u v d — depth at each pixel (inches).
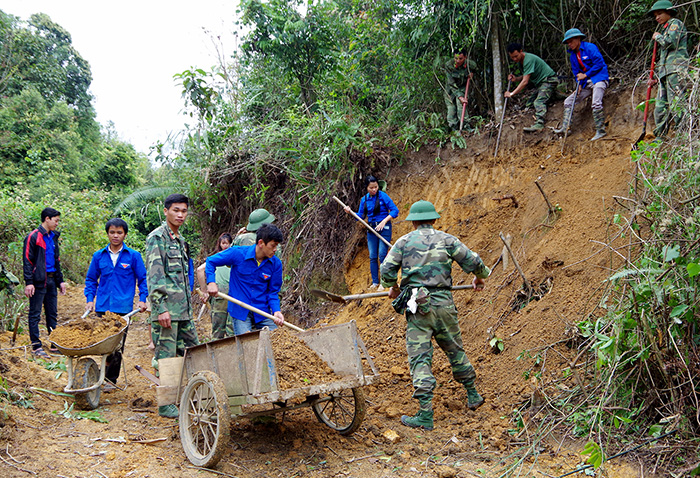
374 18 342.6
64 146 877.8
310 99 388.5
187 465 139.5
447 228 287.6
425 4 302.7
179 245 192.7
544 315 196.5
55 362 232.5
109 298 207.0
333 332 159.9
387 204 287.1
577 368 165.0
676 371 132.5
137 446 149.4
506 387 183.0
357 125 310.8
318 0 374.9
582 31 299.7
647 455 130.6
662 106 217.8
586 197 232.4
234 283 182.2
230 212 427.2
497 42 299.1
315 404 161.8
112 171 951.0
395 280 181.6
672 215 140.7
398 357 230.2
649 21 272.7
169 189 499.8
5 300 281.9
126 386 214.2
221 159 397.4
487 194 284.0
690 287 131.7
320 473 138.0
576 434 148.2
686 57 210.2
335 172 333.1
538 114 281.3
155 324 185.0
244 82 424.8
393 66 340.2
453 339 174.7
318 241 343.0
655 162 163.8
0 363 197.2
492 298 227.5
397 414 181.5
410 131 314.0
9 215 403.9
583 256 205.5
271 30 370.9
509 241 246.1
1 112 803.4
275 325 185.0
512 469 135.9
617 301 156.0
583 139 265.0
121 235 209.8
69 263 520.4
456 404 181.3
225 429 133.0
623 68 275.7
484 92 322.7
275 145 367.9
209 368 153.6
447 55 316.2
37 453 135.1
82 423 162.9
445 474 134.0
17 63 925.2
